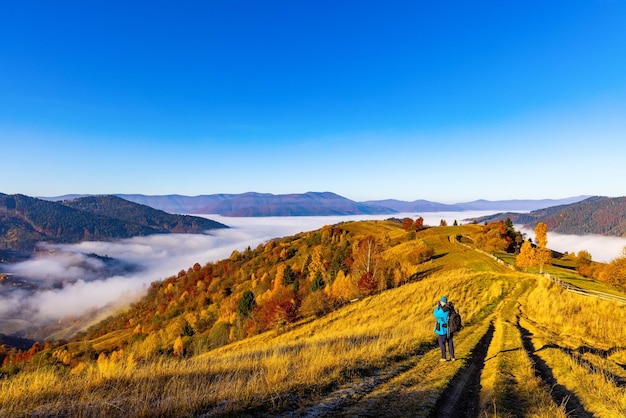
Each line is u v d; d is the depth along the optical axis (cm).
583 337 1731
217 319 9025
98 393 728
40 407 649
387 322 2766
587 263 7288
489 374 991
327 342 1580
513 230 8819
